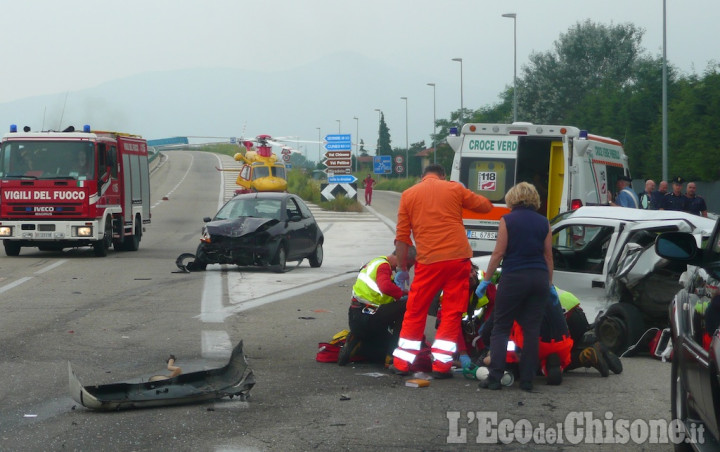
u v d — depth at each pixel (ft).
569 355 27.91
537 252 26.18
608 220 34.94
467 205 28.45
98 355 31.42
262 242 62.44
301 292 51.49
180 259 63.36
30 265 68.33
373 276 29.60
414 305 28.25
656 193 65.77
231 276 60.70
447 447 20.35
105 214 76.28
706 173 124.06
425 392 26.09
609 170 68.08
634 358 32.35
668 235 18.62
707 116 122.52
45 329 37.14
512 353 28.02
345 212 155.22
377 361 30.45
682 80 136.36
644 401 25.04
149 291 51.37
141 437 20.93
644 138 153.58
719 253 17.79
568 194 58.29
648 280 32.58
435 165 29.09
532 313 26.30
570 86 259.60
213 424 22.17
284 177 167.02
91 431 21.43
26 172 74.38
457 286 28.07
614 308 33.19
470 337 30.53
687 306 18.63
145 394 24.21
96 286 53.78
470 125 60.03
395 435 21.30
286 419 22.75
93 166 74.74
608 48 263.90
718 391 15.21
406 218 28.63
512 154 59.47
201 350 32.60
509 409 24.04
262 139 169.48
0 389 26.00
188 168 333.21
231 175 294.87
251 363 30.40
